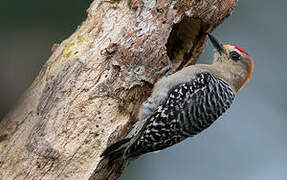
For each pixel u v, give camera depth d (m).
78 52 11.01
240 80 13.11
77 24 14.84
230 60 13.03
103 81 10.80
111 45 10.88
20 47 14.41
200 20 11.82
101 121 10.70
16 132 10.87
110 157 10.57
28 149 10.57
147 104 11.25
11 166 10.61
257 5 18.67
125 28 11.04
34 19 14.52
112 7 11.26
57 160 10.44
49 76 10.93
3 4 14.11
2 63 14.17
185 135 11.62
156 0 11.12
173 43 12.56
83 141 10.54
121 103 10.95
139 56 11.03
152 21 11.12
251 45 18.45
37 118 10.72
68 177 10.41
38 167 10.46
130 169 16.62
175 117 11.39
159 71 11.30
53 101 10.72
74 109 10.66
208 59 17.80
